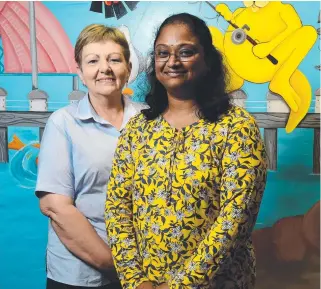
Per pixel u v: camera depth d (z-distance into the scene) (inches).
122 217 55.2
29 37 87.7
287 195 88.4
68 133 72.6
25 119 89.0
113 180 56.3
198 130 51.2
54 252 75.0
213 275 48.2
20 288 90.4
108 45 74.1
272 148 87.6
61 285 74.2
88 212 72.4
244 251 53.2
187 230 50.1
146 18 85.9
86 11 86.7
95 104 74.9
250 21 85.3
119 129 75.0
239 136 49.4
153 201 51.4
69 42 87.4
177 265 50.9
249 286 53.7
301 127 86.8
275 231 88.9
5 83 88.7
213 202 50.4
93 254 71.8
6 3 87.4
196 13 85.7
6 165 89.7
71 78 87.9
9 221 90.1
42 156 72.9
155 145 52.8
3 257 90.4
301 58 85.5
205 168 49.8
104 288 73.5
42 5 87.2
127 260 53.3
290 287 89.2
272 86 86.0
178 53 52.9
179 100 54.2
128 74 76.9
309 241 88.8
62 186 71.8
